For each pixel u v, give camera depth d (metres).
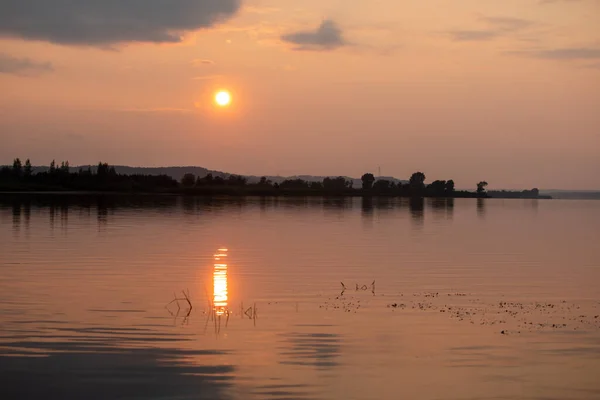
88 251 39.09
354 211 99.31
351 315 21.64
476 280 29.48
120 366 15.91
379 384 14.91
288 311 22.25
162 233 52.91
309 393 14.31
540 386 14.91
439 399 14.11
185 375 15.33
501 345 18.05
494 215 98.31
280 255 38.66
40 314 21.25
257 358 16.66
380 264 34.84
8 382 14.77
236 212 89.62
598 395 14.42
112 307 22.52
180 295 25.03
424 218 83.12
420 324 20.45
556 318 21.42
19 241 44.56
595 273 31.97
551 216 98.75
